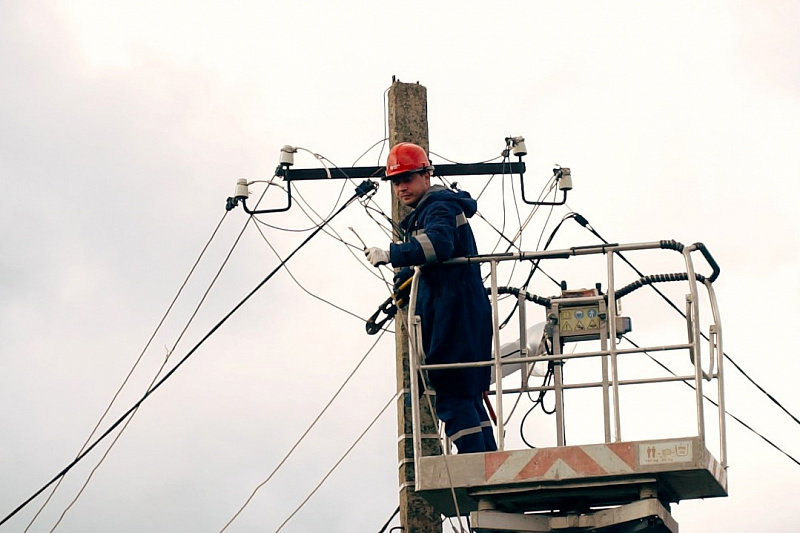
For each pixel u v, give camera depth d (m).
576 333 11.67
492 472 10.84
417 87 16.69
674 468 10.59
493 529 11.02
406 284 12.15
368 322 13.36
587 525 10.96
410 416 14.87
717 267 11.29
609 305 11.06
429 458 10.95
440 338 11.38
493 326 11.16
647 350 10.98
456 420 11.41
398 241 15.93
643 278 11.34
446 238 11.23
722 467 10.97
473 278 11.52
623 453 10.70
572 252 11.21
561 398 11.64
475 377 11.49
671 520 10.97
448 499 11.19
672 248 11.14
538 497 10.99
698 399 10.80
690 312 11.03
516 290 11.87
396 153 11.93
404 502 14.63
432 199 11.64
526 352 11.84
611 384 11.23
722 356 11.05
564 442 11.67
